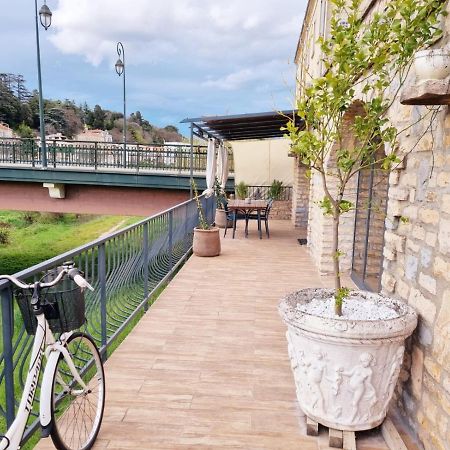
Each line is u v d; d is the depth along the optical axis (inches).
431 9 75.5
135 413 94.0
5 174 514.9
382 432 87.3
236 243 331.0
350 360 79.0
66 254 94.4
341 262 225.8
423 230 83.4
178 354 125.3
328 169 215.5
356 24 77.4
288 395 103.1
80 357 103.9
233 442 84.4
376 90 124.1
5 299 70.0
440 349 73.5
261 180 536.4
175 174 499.8
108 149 530.3
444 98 67.4
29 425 82.4
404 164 94.5
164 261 217.3
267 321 155.5
